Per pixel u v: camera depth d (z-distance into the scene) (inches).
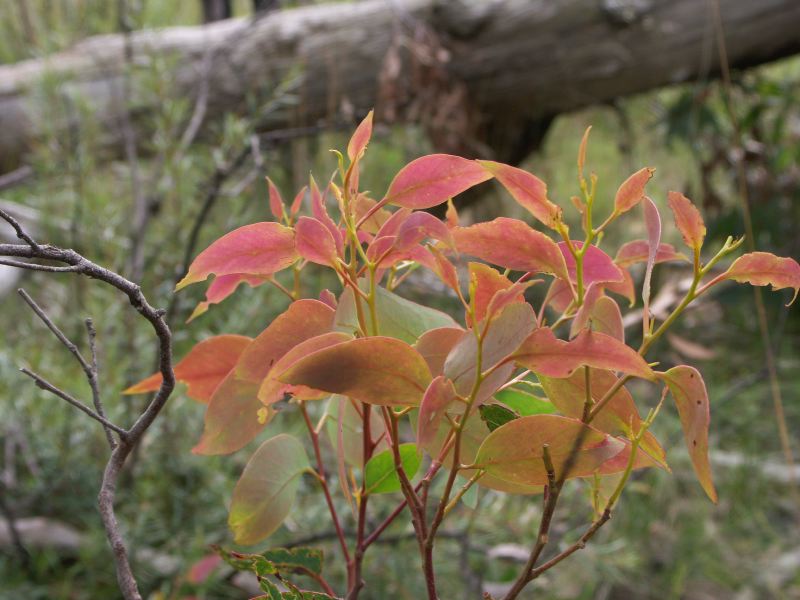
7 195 91.9
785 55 89.0
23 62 98.0
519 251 19.9
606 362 18.7
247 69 89.7
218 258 20.0
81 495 58.7
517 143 99.3
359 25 89.7
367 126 19.8
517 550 52.8
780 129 102.8
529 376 25.7
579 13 87.2
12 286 72.0
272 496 24.2
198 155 78.6
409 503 21.4
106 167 85.4
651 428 82.3
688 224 19.6
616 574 58.7
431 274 79.4
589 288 19.1
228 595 56.7
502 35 88.9
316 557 25.2
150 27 85.7
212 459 57.9
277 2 96.3
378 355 18.8
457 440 19.9
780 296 97.7
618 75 89.0
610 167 117.2
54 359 62.0
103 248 60.9
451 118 88.0
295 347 19.6
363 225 23.5
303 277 67.9
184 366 24.8
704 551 74.7
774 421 92.7
